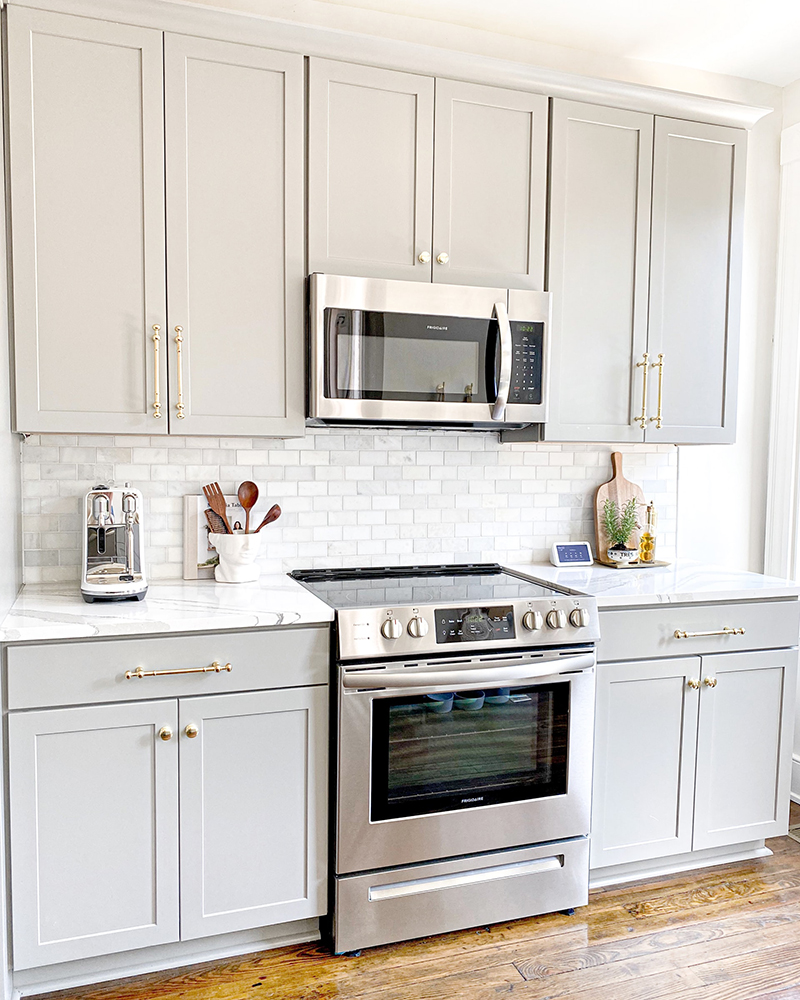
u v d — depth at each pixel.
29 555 2.25
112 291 1.98
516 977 1.93
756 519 3.16
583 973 1.95
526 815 2.12
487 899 2.10
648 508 2.91
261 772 1.91
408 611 1.97
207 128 2.03
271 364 2.13
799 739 2.99
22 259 1.90
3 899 1.69
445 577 2.52
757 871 2.48
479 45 2.62
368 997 1.84
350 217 2.18
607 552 2.81
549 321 2.37
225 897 1.90
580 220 2.46
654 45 2.73
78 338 1.96
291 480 2.51
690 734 2.36
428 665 1.97
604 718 2.25
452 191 2.29
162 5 1.93
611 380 2.53
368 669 1.92
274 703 1.90
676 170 2.57
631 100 2.47
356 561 2.61
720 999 1.86
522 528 2.82
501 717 2.09
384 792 1.97
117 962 1.88
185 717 1.83
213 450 2.42
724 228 2.65
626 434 2.56
